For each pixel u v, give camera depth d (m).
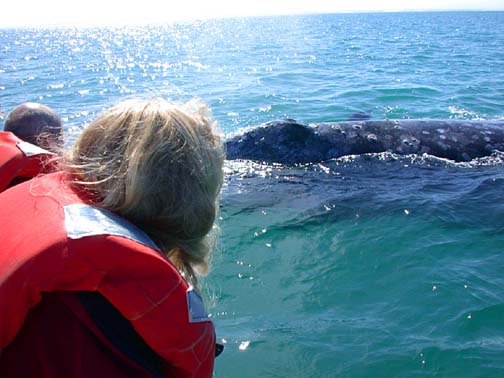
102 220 1.40
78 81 17.45
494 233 5.07
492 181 6.23
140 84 16.28
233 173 6.23
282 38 41.44
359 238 5.00
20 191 1.53
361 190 5.95
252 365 3.26
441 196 5.84
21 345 1.35
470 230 5.12
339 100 12.45
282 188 5.98
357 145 6.77
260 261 4.60
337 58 22.64
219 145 1.71
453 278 4.27
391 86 14.36
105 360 1.38
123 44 45.22
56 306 1.36
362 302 3.99
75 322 1.36
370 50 27.00
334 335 3.55
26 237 1.32
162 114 1.57
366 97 12.82
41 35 76.88
